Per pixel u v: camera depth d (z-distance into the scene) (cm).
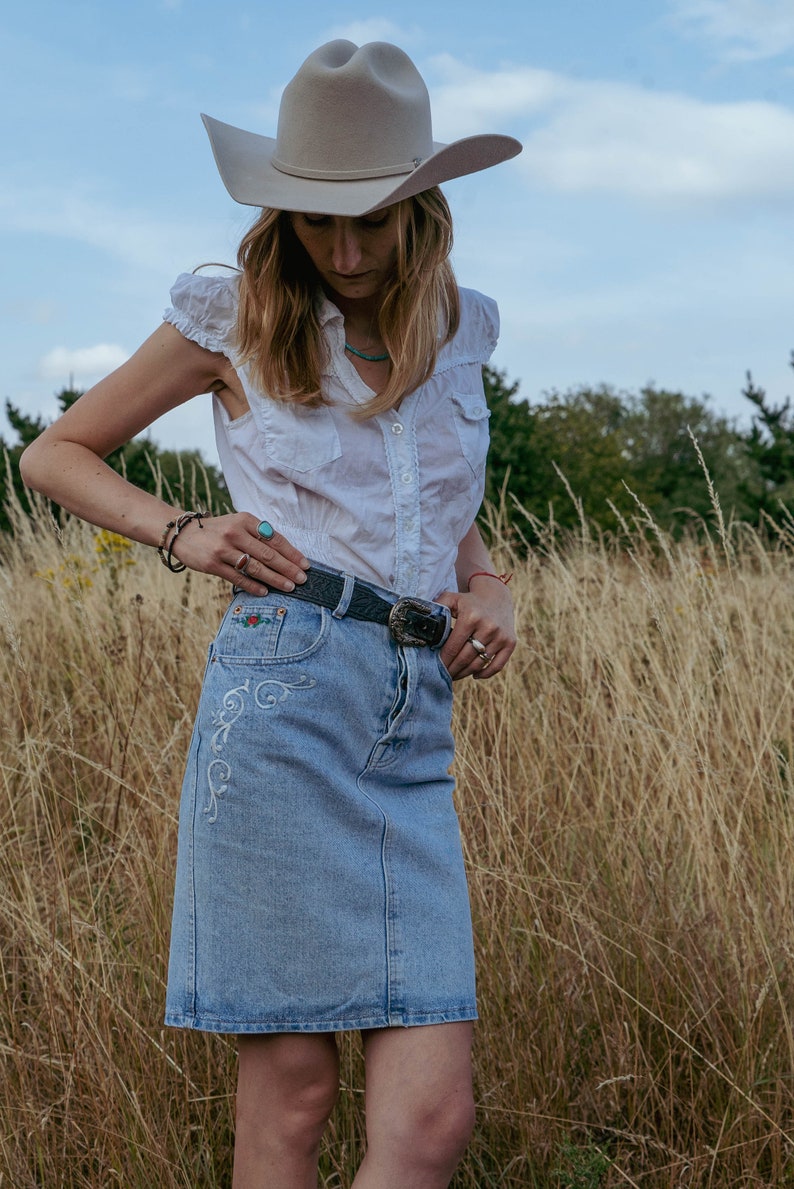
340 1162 224
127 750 325
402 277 176
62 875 258
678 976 248
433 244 180
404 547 182
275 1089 175
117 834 288
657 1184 221
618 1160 219
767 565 446
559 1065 232
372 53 181
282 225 177
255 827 169
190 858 175
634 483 1906
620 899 268
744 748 309
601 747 315
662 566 448
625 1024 233
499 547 459
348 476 180
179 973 175
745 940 246
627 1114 233
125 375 187
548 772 313
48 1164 215
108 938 253
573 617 379
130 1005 237
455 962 172
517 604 412
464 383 194
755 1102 223
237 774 170
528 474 920
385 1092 165
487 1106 229
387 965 167
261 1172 176
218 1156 226
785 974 253
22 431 818
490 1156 226
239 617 178
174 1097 226
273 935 169
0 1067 227
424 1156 162
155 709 355
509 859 268
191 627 393
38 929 246
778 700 352
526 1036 239
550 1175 214
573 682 354
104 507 184
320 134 176
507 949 253
